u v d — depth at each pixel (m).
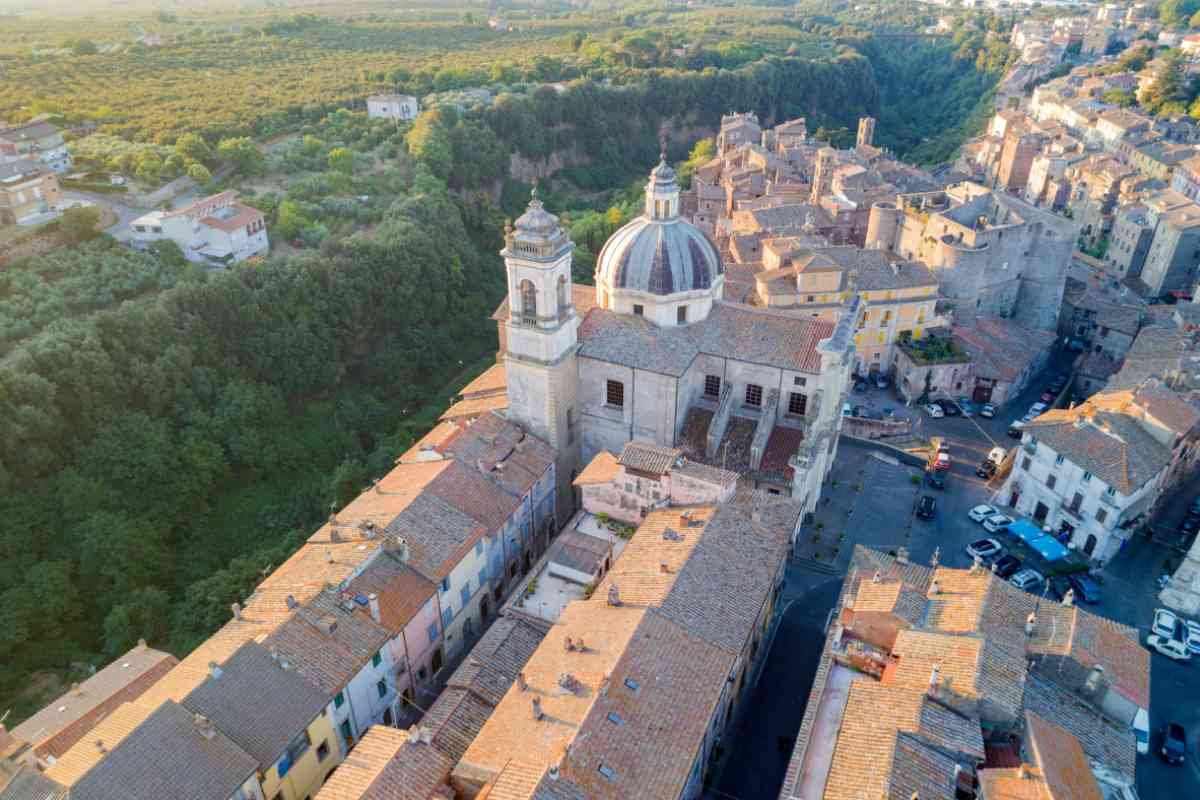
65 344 98.25
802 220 147.38
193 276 122.00
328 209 153.75
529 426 84.50
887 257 124.50
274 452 110.56
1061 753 46.06
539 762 47.12
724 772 59.62
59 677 81.88
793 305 114.00
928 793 44.03
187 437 103.81
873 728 47.97
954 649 51.28
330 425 121.25
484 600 74.56
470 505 73.00
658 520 68.94
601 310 85.81
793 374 79.12
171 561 95.56
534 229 75.00
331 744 57.81
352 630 59.97
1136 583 81.44
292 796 55.12
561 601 65.88
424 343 138.12
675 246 81.06
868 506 92.31
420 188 164.00
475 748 50.34
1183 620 75.69
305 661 57.16
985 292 128.25
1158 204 156.00
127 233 133.12
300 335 121.81
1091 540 84.06
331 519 72.12
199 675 55.72
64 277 117.56
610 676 51.53
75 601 88.31
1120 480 80.50
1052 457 87.19
